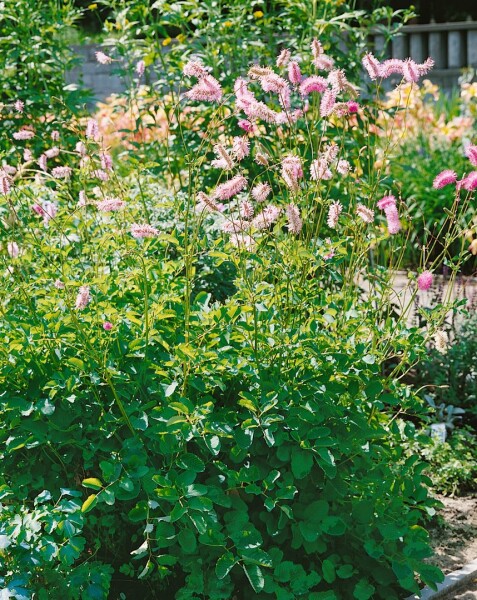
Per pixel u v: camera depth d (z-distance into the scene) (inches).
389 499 137.2
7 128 268.2
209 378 130.3
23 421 126.3
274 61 257.3
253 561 121.0
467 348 216.8
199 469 124.6
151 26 258.1
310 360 136.3
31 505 133.0
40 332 130.9
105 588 123.6
